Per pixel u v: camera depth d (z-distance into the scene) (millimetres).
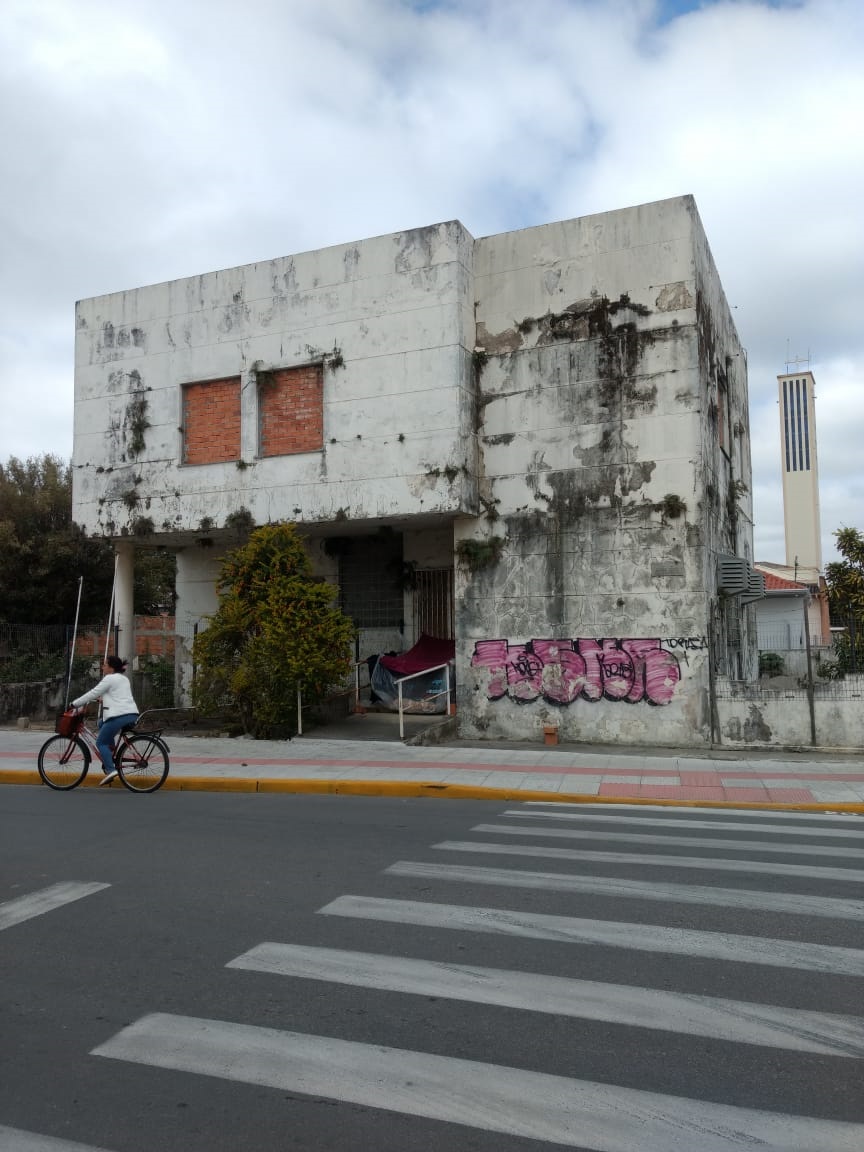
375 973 4902
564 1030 4180
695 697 13656
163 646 24328
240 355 16250
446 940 5418
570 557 14500
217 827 8898
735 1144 3244
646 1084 3676
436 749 13914
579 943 5348
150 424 17000
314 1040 4105
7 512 29047
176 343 16844
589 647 14312
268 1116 3477
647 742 13891
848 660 14031
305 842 8148
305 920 5820
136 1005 4531
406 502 14805
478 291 15336
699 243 14375
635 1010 4395
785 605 32031
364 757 13242
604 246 14531
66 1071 3855
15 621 28422
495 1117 3443
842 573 15062
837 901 6148
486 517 15062
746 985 4699
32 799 10859
